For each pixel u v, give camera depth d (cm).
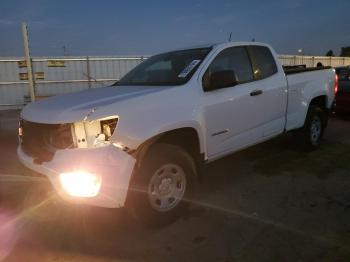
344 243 295
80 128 283
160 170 323
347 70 955
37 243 308
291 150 596
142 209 312
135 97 320
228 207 374
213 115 379
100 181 276
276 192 414
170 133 340
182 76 380
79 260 282
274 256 279
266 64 477
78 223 341
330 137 707
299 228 323
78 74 1761
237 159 553
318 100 592
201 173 377
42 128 305
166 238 313
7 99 1653
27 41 1202
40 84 1703
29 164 317
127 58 1814
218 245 298
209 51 410
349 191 411
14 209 373
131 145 298
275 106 477
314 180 451
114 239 313
